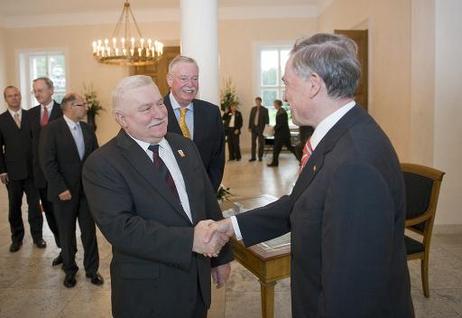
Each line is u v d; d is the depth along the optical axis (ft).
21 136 12.64
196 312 5.02
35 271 11.22
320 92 3.56
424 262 8.90
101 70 34.88
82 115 9.89
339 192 3.11
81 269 11.24
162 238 4.36
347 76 3.49
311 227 3.49
